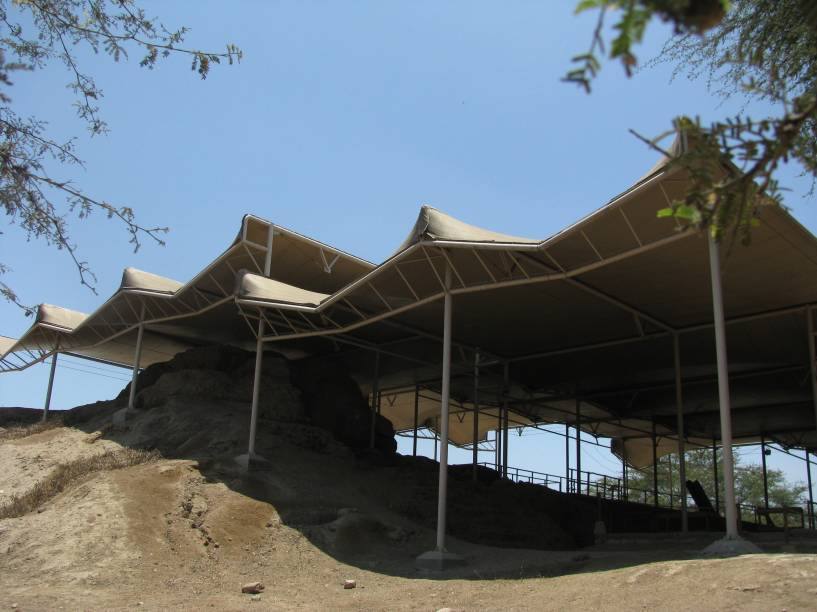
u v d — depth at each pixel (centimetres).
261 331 2603
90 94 850
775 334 2392
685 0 250
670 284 2008
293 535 2050
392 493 2667
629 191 1503
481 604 1353
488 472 3322
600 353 2819
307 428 3014
